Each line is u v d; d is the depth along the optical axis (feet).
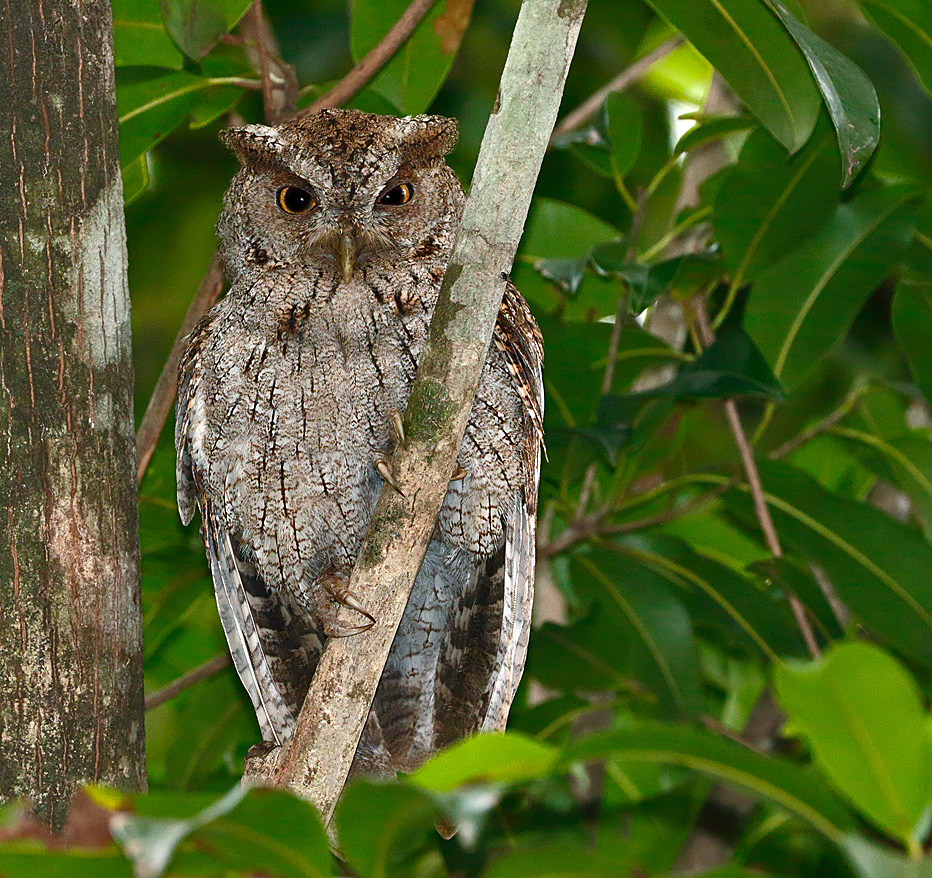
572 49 18.98
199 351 27.40
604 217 40.60
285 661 28.37
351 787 10.53
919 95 34.37
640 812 32.55
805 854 31.48
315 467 26.35
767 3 22.74
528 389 27.37
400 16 30.91
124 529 19.24
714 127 30.68
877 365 34.86
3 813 10.10
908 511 38.99
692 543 37.65
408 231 27.22
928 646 29.22
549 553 32.35
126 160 30.40
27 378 18.66
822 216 30.81
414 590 28.40
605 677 30.99
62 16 19.30
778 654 30.48
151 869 8.81
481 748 10.55
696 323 34.14
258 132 28.04
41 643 18.25
